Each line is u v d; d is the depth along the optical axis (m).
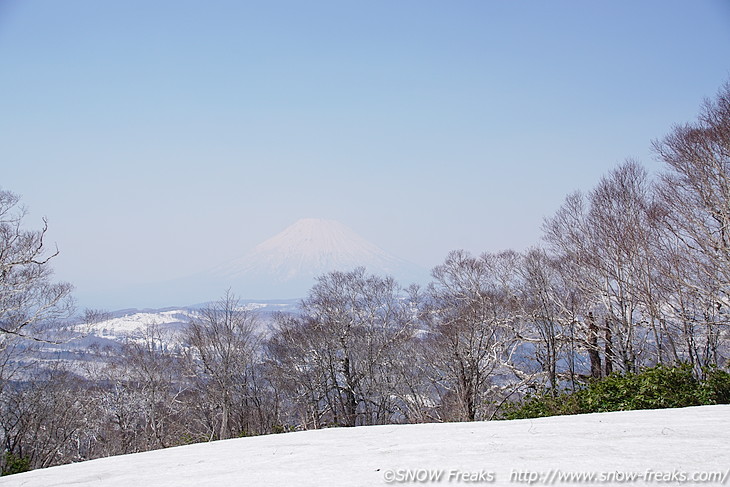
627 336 25.86
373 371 36.69
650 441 6.25
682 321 24.12
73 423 34.94
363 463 6.15
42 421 32.72
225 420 31.09
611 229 27.23
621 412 9.54
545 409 14.75
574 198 31.95
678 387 12.93
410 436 8.23
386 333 38.31
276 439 9.38
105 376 39.22
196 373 35.50
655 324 25.91
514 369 32.06
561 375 28.77
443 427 9.23
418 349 35.84
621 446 6.05
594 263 27.78
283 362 37.81
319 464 6.33
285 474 5.90
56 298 27.42
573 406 14.00
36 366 31.80
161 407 38.44
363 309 40.22
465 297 35.91
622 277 26.27
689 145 24.89
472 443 6.97
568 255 30.50
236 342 34.72
